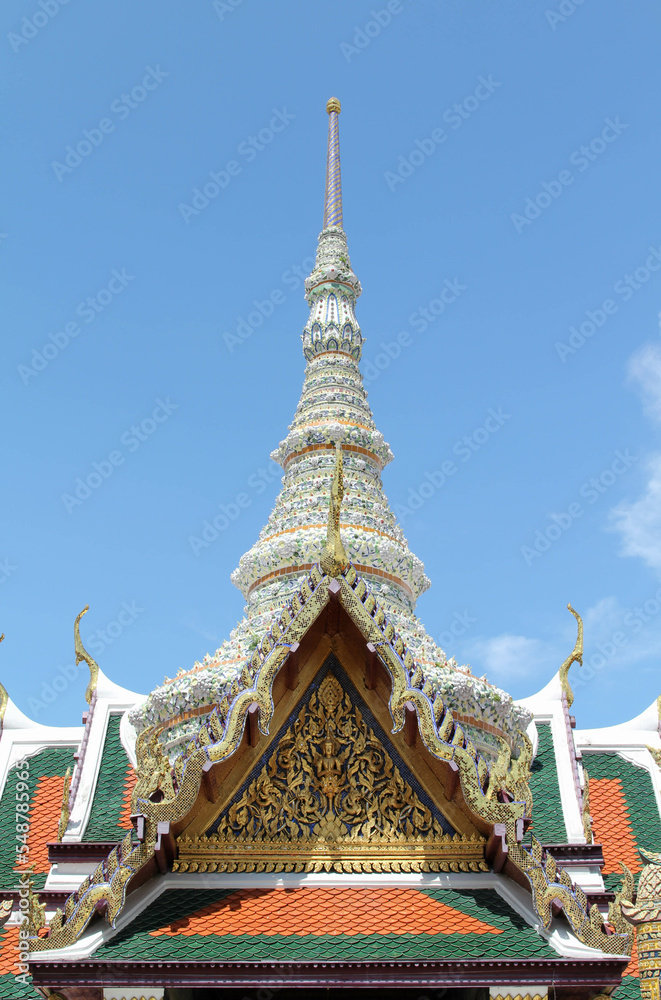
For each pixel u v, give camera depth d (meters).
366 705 16.86
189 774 15.24
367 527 24.25
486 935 14.94
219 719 15.77
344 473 25.78
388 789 16.52
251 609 23.80
